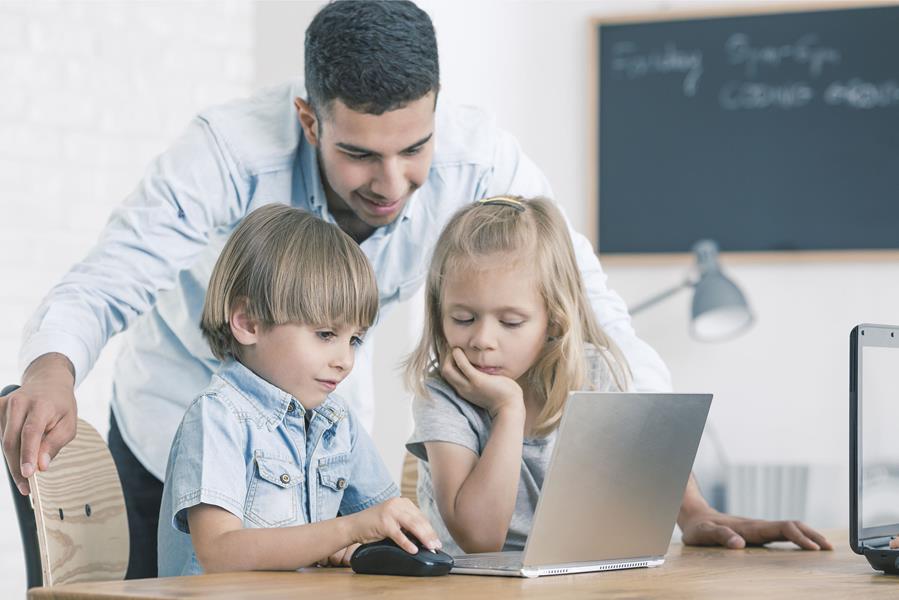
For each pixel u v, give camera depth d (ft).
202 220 6.06
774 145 11.87
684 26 12.09
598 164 12.30
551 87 12.46
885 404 4.71
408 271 6.84
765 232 11.86
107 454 5.34
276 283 4.68
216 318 4.83
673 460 4.39
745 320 11.21
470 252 5.36
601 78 12.30
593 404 3.96
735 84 11.98
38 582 4.58
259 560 4.12
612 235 12.25
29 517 4.60
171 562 4.73
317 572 4.07
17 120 11.34
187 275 6.62
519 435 5.18
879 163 11.63
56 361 4.86
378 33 5.29
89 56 11.60
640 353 6.52
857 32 11.70
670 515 4.50
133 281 5.66
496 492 5.04
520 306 5.34
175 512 4.36
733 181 11.96
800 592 3.62
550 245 5.51
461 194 6.77
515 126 12.23
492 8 11.75
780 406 11.75
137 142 11.71
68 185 11.48
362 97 5.27
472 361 5.38
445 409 5.37
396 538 3.93
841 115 11.73
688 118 12.08
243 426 4.64
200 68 11.93
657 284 12.16
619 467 4.16
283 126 6.27
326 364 4.78
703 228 12.02
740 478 11.05
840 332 11.68
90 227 11.55
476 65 11.36
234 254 4.82
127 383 6.93
